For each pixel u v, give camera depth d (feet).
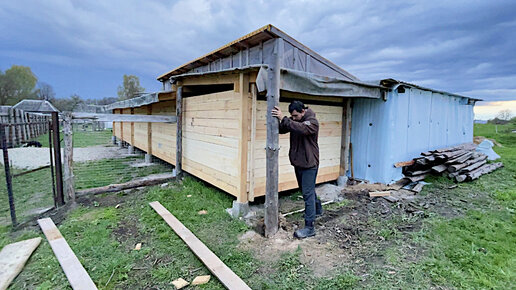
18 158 25.21
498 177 17.93
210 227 10.55
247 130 11.78
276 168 9.80
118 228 10.43
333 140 16.44
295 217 11.76
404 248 8.75
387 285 6.80
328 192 15.38
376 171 16.38
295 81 10.53
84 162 24.71
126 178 18.54
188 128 17.19
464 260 7.83
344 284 6.85
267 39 16.88
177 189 15.52
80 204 12.93
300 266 7.80
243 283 6.86
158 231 10.09
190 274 7.48
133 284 7.01
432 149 20.68
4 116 30.99
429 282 6.90
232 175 12.54
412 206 12.75
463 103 25.80
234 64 21.21
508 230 9.88
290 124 8.99
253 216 11.82
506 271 7.26
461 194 14.52
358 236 9.75
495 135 43.68
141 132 27.61
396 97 15.99
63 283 7.01
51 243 8.95
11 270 7.40
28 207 12.88
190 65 27.45
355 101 17.28
